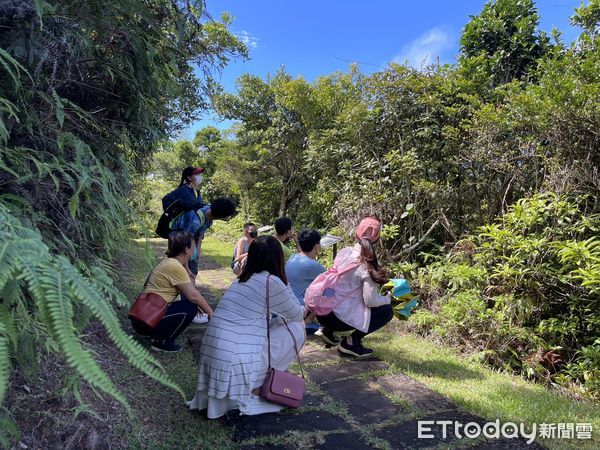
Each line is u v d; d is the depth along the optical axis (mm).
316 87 9891
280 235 4629
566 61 4602
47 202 2340
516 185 5184
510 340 3951
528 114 4621
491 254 4473
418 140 6199
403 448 2400
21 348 1795
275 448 2336
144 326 3188
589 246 3609
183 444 2316
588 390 3396
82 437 2152
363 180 6566
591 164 4289
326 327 3816
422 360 3832
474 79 6312
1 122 1721
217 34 4055
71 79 2504
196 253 4258
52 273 1069
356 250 3729
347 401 2939
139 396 2707
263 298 2621
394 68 6523
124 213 2896
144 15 2600
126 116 2982
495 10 7289
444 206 5840
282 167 10922
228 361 2488
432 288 5055
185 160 18875
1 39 1953
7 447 1733
